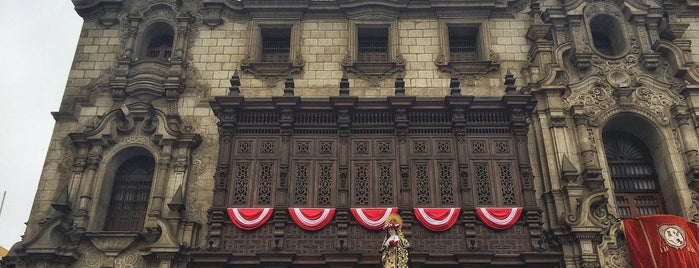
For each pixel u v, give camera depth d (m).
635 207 18.27
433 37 21.02
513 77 18.64
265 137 17.22
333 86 19.95
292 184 16.44
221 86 20.08
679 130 18.44
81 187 17.81
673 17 20.44
